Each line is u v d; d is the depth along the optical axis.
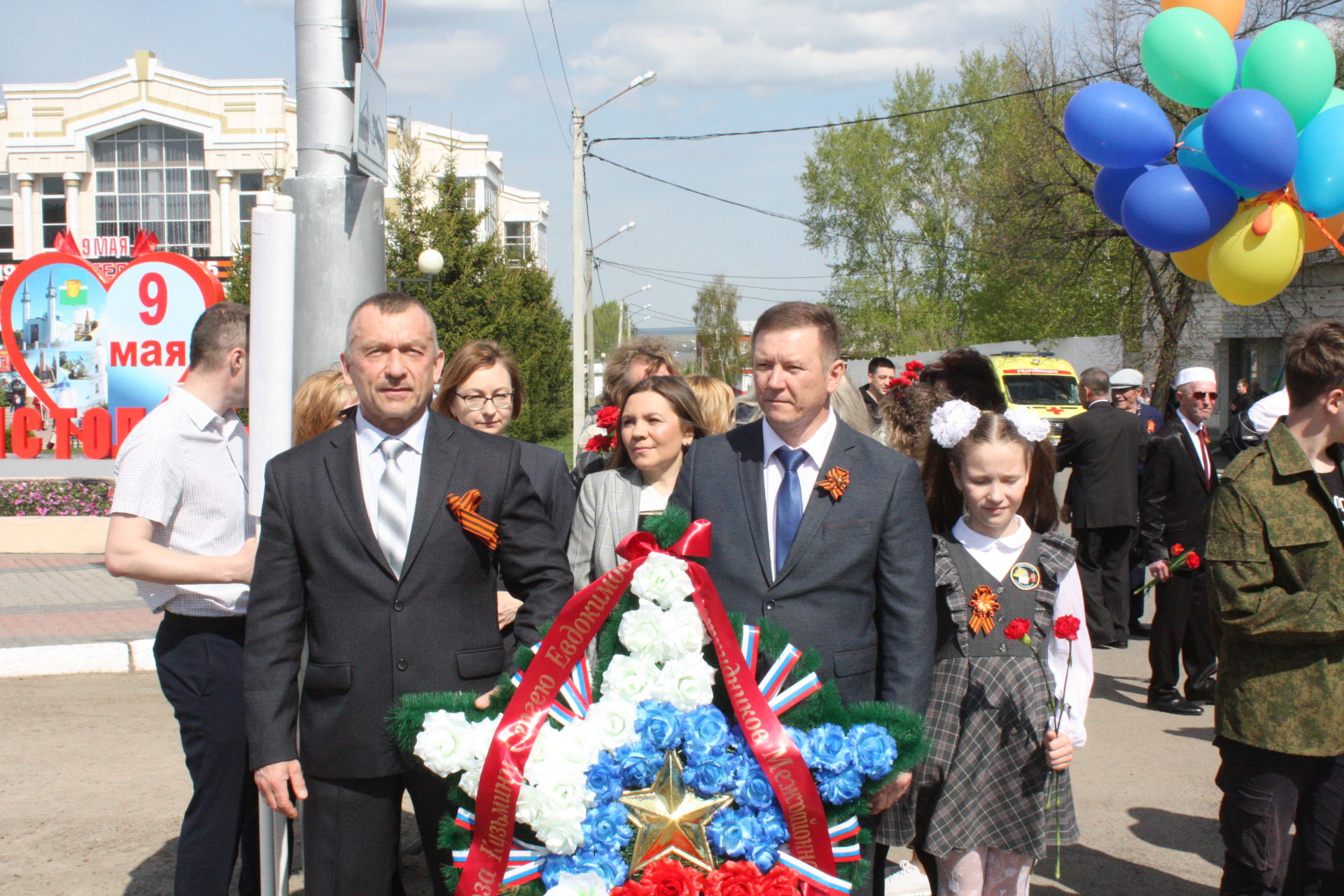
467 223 20.59
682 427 3.92
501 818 2.42
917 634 2.76
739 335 81.56
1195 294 21.70
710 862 2.50
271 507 2.79
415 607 2.72
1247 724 2.95
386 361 2.71
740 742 2.57
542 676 2.53
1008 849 2.98
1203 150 5.29
